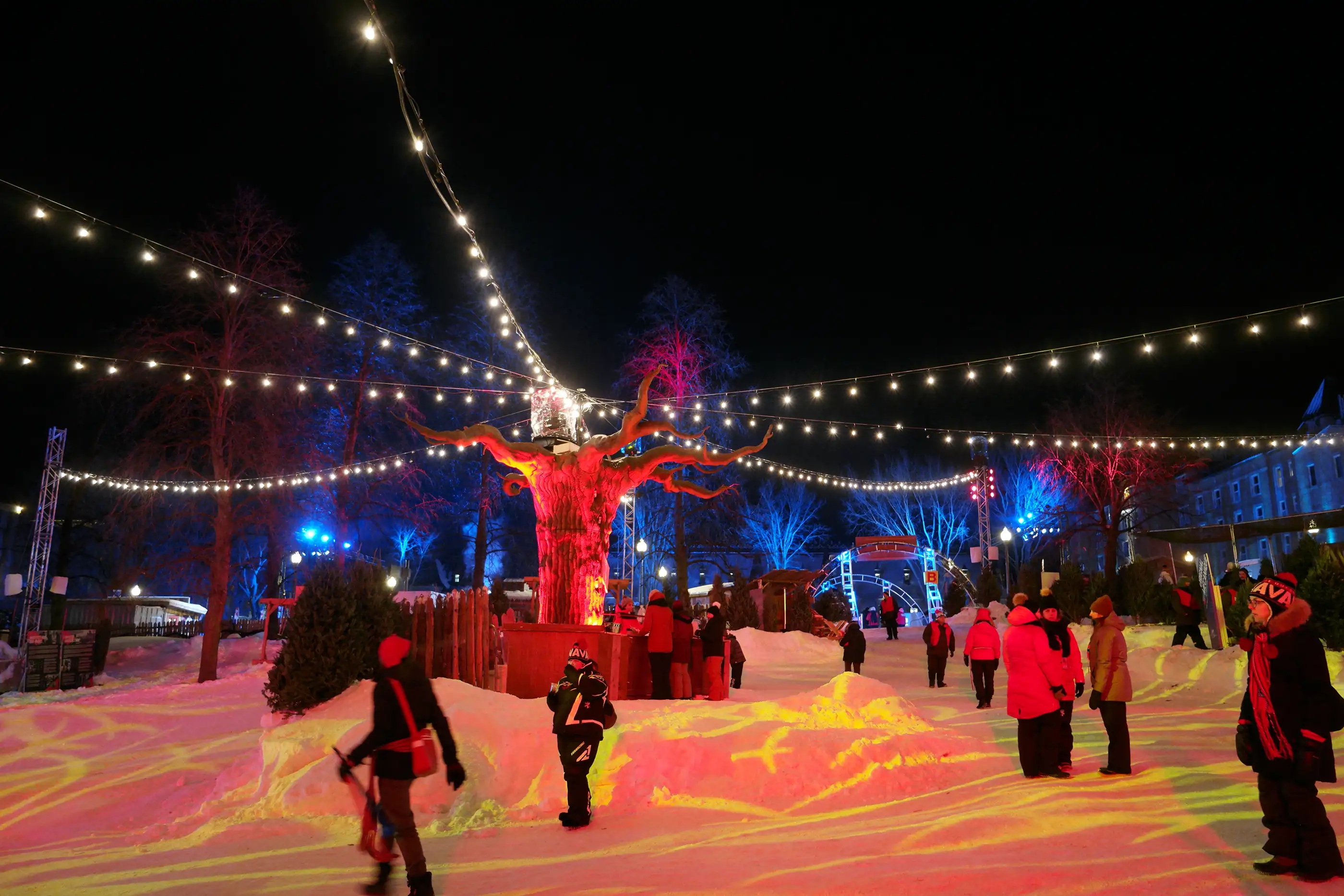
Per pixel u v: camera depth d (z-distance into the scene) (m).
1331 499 45.66
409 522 31.38
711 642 13.65
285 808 7.97
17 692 20.00
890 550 36.72
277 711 9.82
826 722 9.91
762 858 6.07
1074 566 28.44
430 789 7.99
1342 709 5.04
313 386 24.27
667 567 45.25
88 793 9.84
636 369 30.53
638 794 8.07
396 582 11.73
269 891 5.94
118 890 6.18
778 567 52.31
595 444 15.00
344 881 6.11
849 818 7.29
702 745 8.64
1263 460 52.09
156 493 23.61
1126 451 36.41
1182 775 8.12
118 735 12.55
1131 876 5.21
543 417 16.80
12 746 11.91
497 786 8.06
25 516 49.62
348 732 8.70
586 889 5.52
